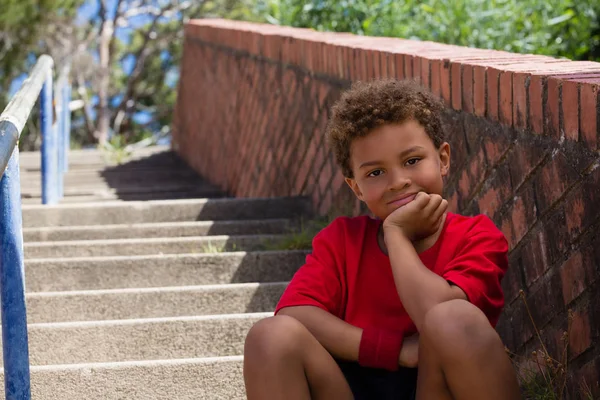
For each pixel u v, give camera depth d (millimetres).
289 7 8141
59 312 4297
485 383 2150
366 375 2543
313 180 6070
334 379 2361
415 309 2387
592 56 7027
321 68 5801
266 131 7352
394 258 2463
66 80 10539
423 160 2582
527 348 3215
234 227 5879
